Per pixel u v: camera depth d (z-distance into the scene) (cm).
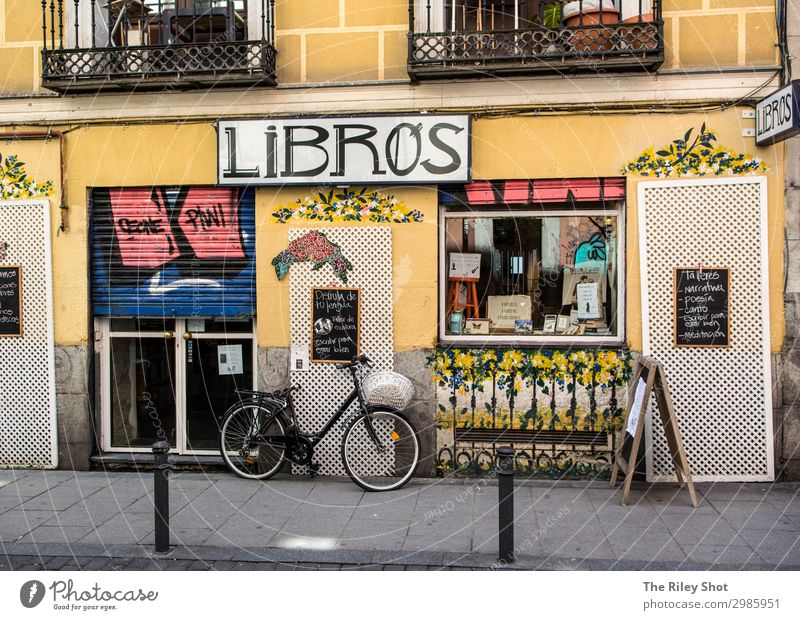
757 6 683
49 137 756
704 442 695
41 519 617
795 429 689
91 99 751
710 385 693
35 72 760
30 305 765
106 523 607
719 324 690
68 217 759
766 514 610
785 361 688
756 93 682
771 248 686
